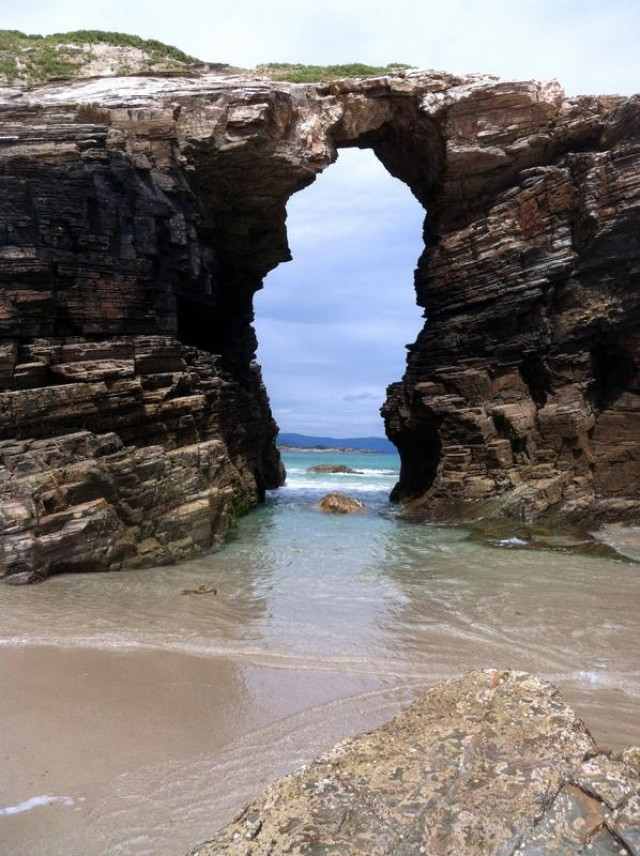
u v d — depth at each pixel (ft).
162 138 71.77
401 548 60.54
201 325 95.55
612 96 80.74
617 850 10.82
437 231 90.48
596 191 74.33
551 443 77.87
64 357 55.52
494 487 78.28
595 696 25.22
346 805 12.16
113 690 24.81
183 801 17.19
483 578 47.29
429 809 11.90
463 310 87.92
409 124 85.92
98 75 86.53
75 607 37.06
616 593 42.65
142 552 51.37
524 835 11.15
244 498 88.38
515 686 16.61
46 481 45.88
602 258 75.77
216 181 78.23
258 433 106.42
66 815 16.40
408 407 94.73
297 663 28.60
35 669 26.76
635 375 77.71
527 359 82.17
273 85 79.71
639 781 12.55
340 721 22.49
